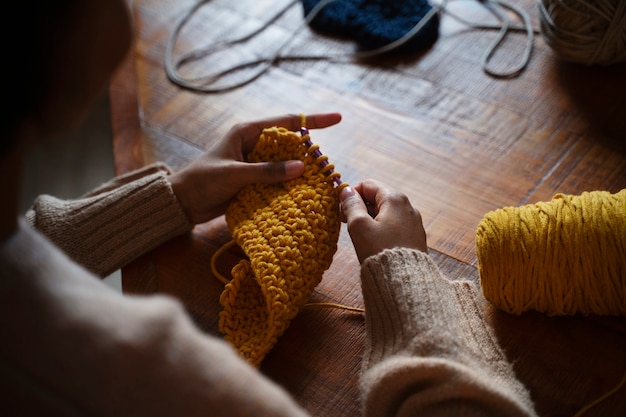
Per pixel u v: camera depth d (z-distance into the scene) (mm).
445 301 793
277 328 847
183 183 989
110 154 1690
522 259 833
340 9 1356
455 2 1388
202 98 1276
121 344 463
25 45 413
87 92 463
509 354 859
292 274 863
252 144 1009
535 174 1078
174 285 982
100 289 496
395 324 776
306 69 1310
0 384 457
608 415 791
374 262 821
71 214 981
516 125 1154
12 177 450
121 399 461
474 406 663
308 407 831
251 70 1318
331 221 909
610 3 1105
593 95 1181
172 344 478
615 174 1059
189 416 468
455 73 1259
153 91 1298
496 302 877
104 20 436
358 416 816
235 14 1427
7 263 454
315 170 937
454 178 1089
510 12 1343
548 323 884
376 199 912
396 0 1344
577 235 817
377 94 1242
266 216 910
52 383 457
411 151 1138
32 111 438
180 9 1451
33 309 455
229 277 983
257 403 481
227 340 869
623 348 850
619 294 820
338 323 915
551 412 799
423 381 684
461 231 1012
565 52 1185
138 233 994
